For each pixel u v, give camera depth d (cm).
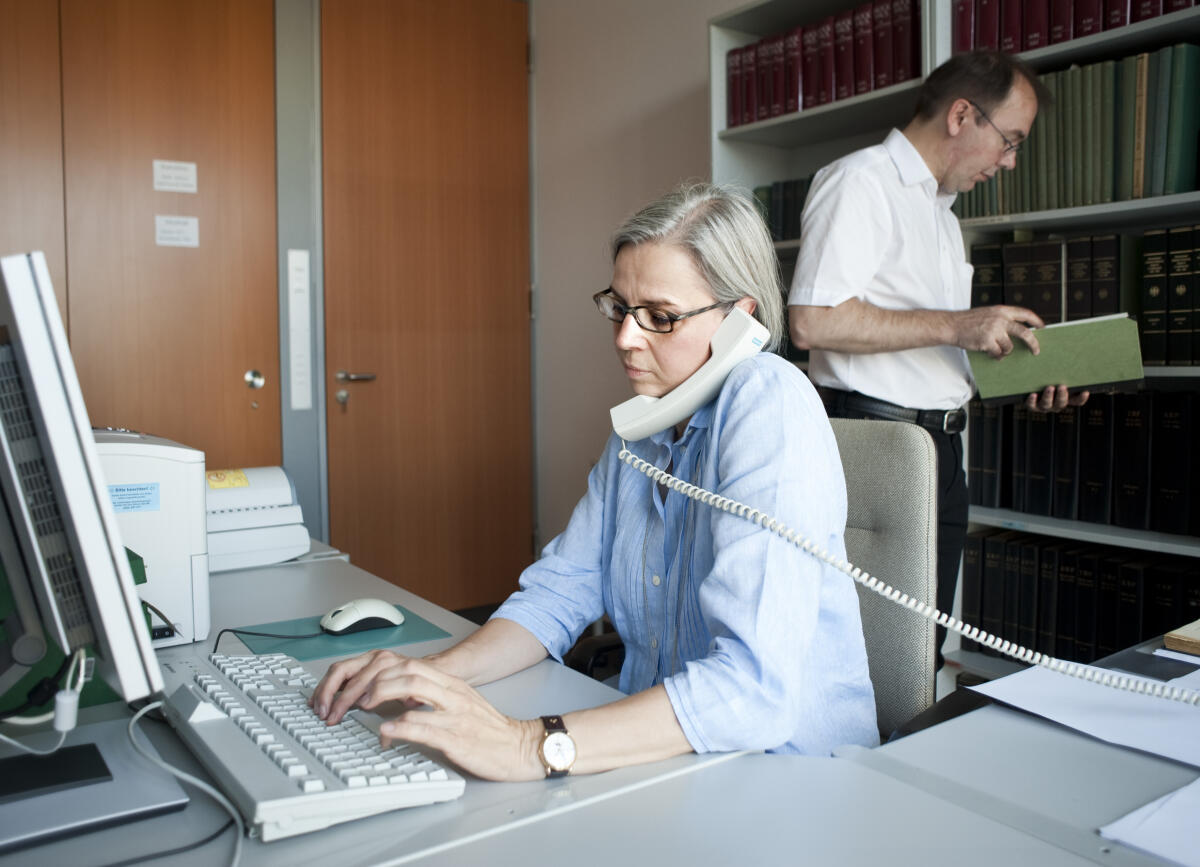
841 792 81
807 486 96
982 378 195
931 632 127
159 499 121
